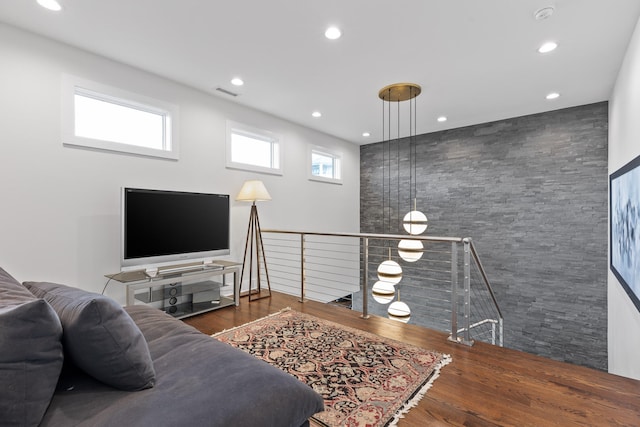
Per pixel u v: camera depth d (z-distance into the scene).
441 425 1.55
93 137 2.97
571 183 4.20
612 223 3.21
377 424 1.56
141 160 3.18
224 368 1.13
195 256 3.31
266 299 3.78
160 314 1.78
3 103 2.41
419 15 2.29
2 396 0.79
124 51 2.82
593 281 4.04
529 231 4.52
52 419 0.89
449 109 4.29
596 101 3.98
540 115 4.43
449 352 2.34
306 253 5.20
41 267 2.58
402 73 3.21
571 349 4.17
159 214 3.01
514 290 4.62
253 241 4.30
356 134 5.61
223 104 3.92
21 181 2.49
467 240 2.48
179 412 0.89
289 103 4.08
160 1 2.15
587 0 2.12
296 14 2.29
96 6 2.20
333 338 2.59
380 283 3.17
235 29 2.48
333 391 1.83
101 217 2.90
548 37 2.56
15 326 0.83
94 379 1.10
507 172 4.71
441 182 5.38
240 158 4.31
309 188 5.25
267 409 0.97
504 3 2.16
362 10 2.24
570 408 1.67
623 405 1.70
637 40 2.35
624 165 2.75
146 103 3.20
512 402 1.73
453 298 2.58
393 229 5.98
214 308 3.33
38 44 2.56
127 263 2.77
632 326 2.51
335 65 3.06
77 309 1.02
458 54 2.84
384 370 2.07
